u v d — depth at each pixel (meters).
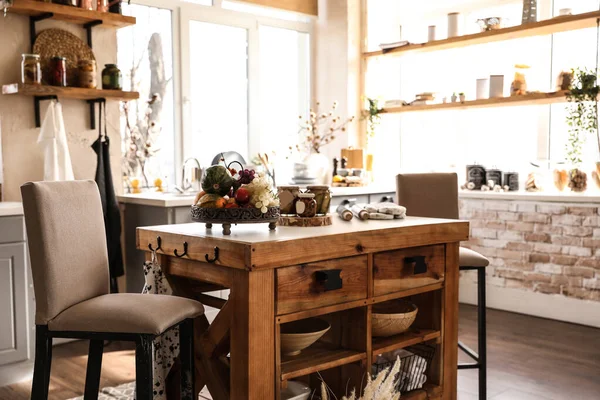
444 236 2.68
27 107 3.96
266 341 2.12
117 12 4.13
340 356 2.37
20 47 3.91
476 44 5.31
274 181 5.10
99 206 2.43
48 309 2.13
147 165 4.89
